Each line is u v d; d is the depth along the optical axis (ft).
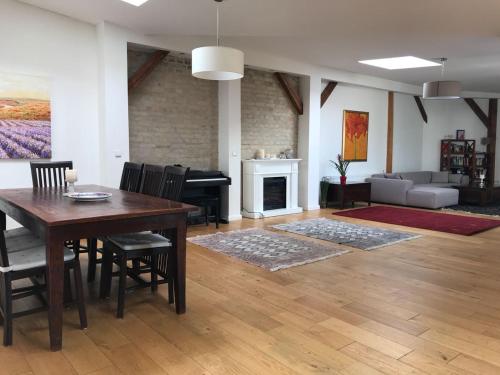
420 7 13.34
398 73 27.17
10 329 7.86
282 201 24.00
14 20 14.29
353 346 7.93
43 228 7.80
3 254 7.56
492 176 34.45
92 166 16.65
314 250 15.23
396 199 27.55
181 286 9.37
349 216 23.07
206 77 12.19
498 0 12.52
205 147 20.97
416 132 34.86
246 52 20.57
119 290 9.17
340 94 28.35
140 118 18.65
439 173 33.06
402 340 8.19
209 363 7.27
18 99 14.49
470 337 8.35
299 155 25.23
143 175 12.44
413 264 13.64
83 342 8.04
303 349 7.80
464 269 13.10
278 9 13.84
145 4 13.60
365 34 17.20
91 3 13.76
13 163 14.58
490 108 34.30
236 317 9.29
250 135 22.93
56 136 15.56
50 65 15.24
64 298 9.70
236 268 13.00
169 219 9.03
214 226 19.71
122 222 8.32
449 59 22.39
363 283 11.66
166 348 7.81
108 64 15.92
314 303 10.14
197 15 14.60
